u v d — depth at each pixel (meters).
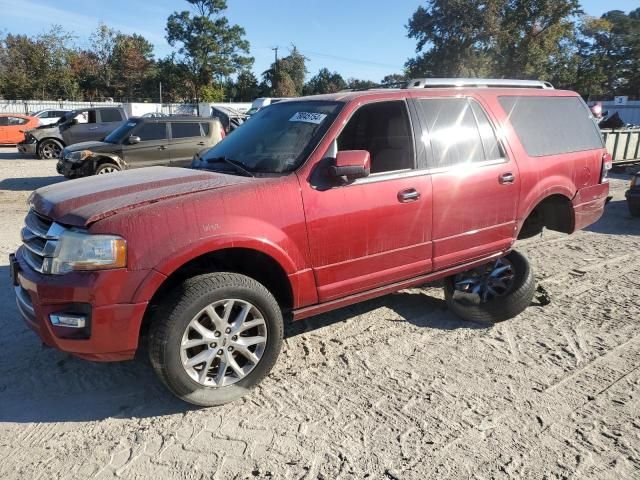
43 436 3.00
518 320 4.61
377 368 3.76
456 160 4.14
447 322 4.56
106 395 3.42
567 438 2.97
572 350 4.03
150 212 2.96
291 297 3.48
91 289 2.83
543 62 46.59
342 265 3.63
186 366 3.08
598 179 5.23
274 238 3.27
